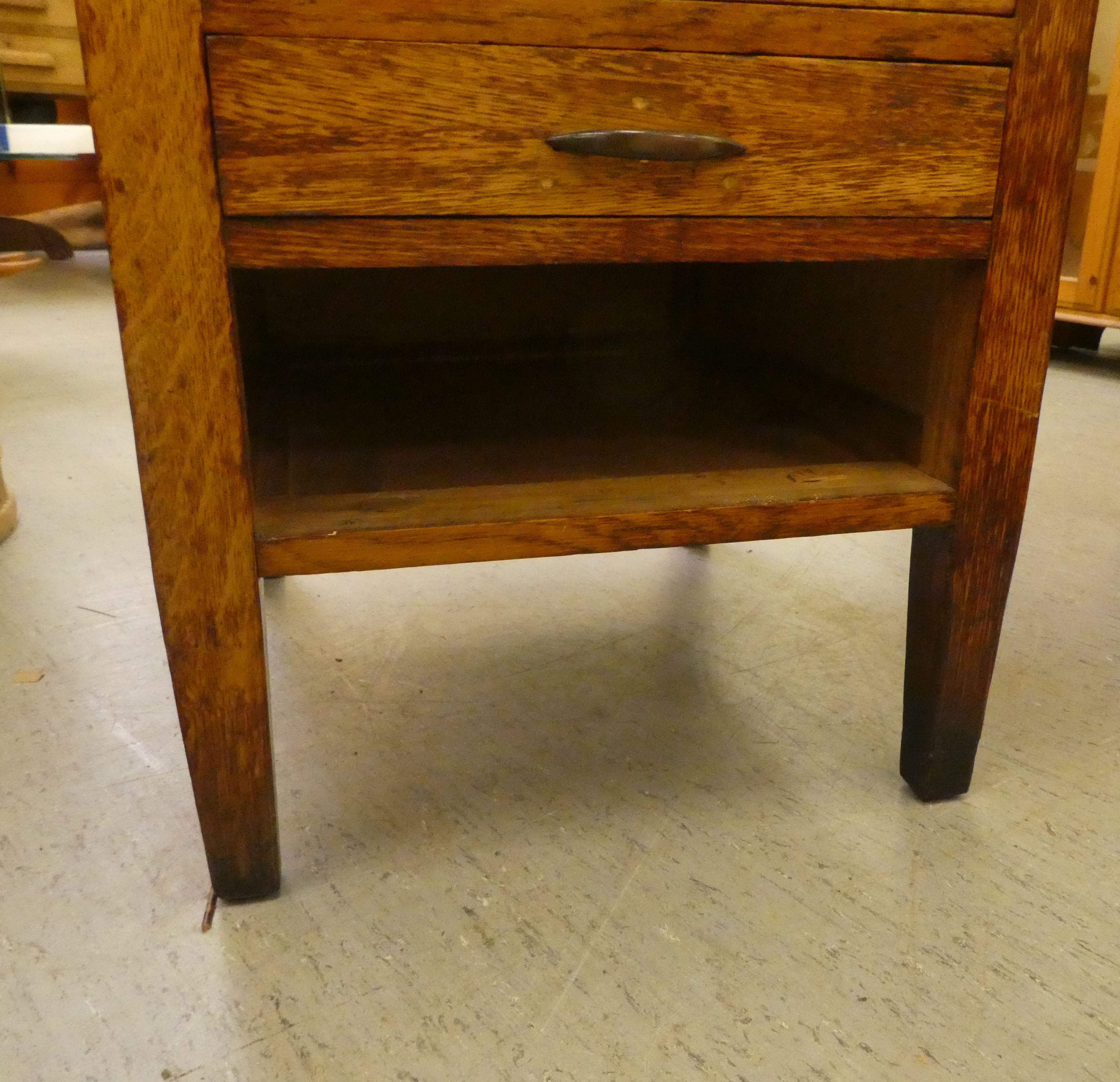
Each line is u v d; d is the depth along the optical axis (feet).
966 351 2.26
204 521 1.96
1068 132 2.12
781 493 2.32
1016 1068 1.87
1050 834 2.53
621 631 3.63
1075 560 4.17
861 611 3.78
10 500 4.46
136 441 1.88
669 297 4.17
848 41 1.96
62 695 3.13
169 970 2.09
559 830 2.55
